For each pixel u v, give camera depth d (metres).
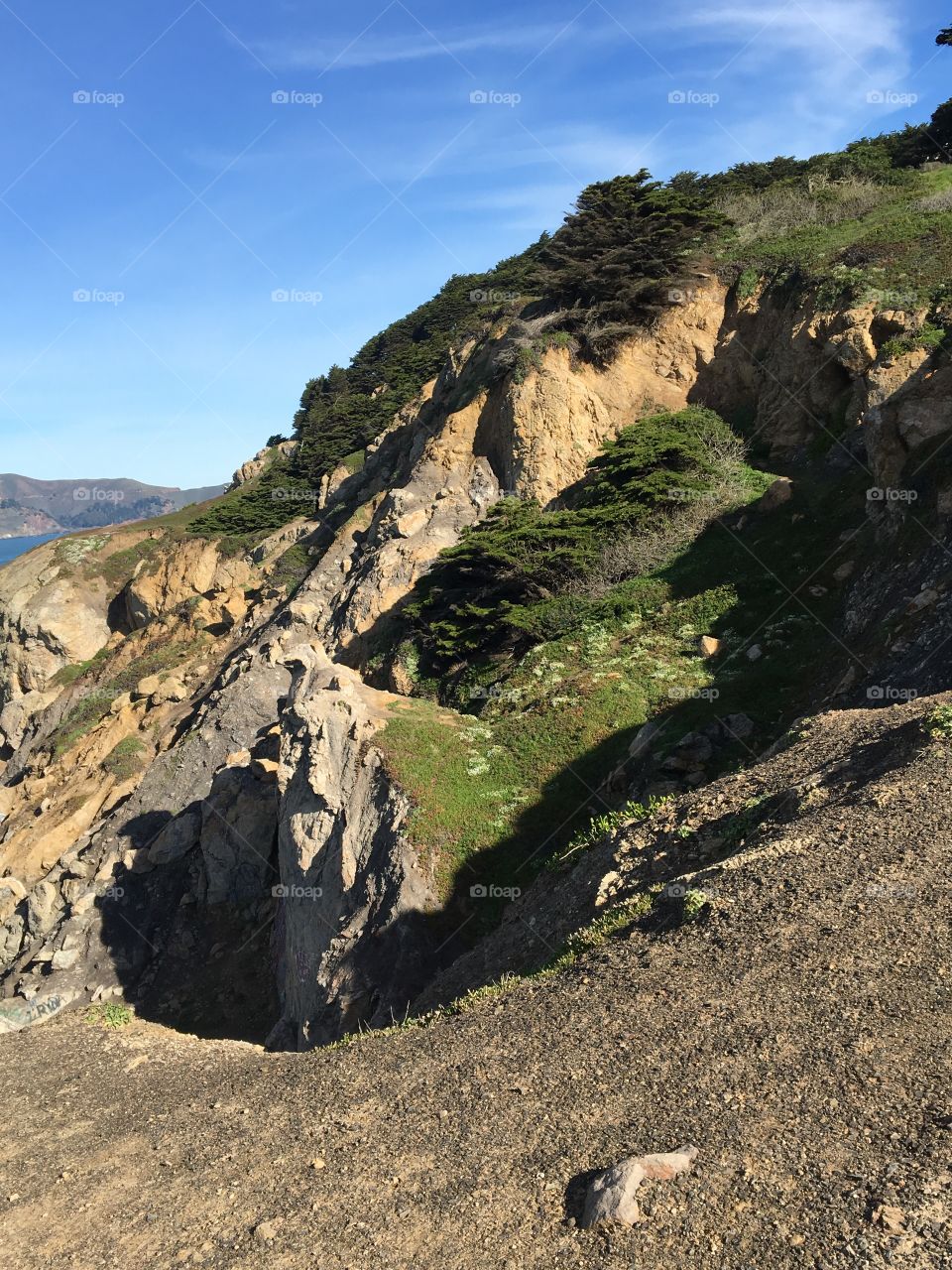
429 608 32.00
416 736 21.58
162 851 28.56
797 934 7.40
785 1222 4.75
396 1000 16.42
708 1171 5.26
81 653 58.81
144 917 27.48
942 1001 6.03
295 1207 6.30
